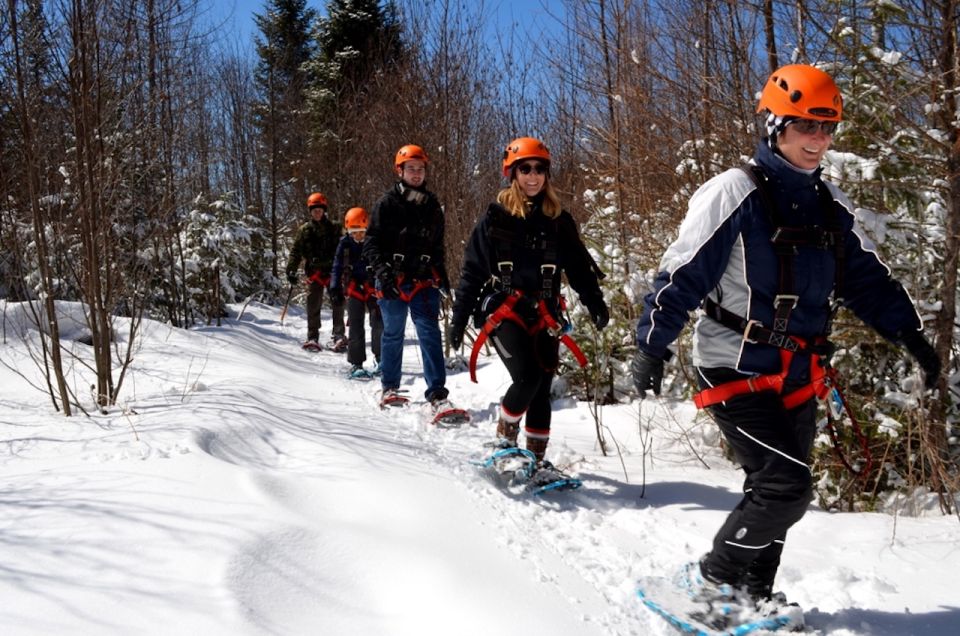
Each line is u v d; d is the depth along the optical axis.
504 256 3.86
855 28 3.85
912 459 3.60
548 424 3.98
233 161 23.39
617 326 6.08
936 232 3.85
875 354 4.02
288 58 26.86
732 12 4.93
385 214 5.55
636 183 5.93
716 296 2.44
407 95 9.59
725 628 2.38
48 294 4.81
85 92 4.90
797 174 2.35
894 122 3.84
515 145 3.82
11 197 5.58
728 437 2.45
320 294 10.02
